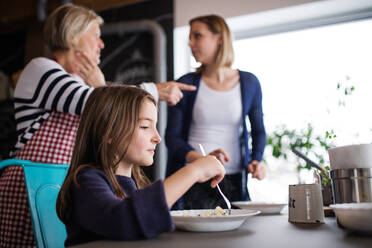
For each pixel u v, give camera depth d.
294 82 2.70
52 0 3.21
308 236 0.64
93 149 0.88
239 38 2.94
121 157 0.84
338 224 0.77
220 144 1.74
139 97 0.88
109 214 0.62
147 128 0.88
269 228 0.76
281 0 2.59
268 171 2.65
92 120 0.88
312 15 2.65
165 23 2.92
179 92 1.48
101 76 1.54
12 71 3.42
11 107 3.31
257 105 1.84
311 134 2.52
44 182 1.04
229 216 0.70
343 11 2.58
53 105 1.30
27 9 3.30
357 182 0.79
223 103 1.76
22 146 1.33
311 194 0.87
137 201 0.62
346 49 2.59
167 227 0.61
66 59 1.50
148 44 2.96
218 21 1.80
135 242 0.60
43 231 0.99
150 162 0.87
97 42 1.55
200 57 1.82
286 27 2.78
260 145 1.78
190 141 1.79
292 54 2.74
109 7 3.11
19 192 1.23
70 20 1.44
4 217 1.25
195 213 0.92
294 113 2.64
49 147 1.33
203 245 0.56
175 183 0.69
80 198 0.69
